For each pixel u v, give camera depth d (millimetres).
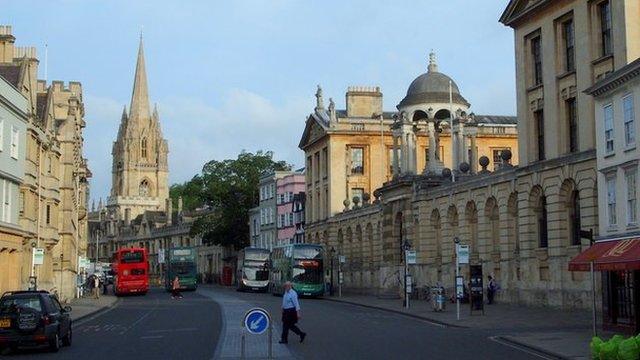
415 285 59094
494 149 86375
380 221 69312
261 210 113938
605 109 32344
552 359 21156
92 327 36125
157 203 194000
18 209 46656
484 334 29484
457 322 35344
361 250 76500
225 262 133750
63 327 26219
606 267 27516
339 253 83375
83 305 56406
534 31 45125
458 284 37469
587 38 40031
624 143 30531
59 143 60875
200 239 151125
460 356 21875
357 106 91750
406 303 48438
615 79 30672
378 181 85812
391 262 63812
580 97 40250
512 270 46156
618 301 29391
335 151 85812
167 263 96688
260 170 118375
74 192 70000
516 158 86688
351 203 85312
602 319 31453
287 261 72250
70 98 68125
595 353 12758
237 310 48906
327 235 86250
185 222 158750
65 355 23750
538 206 43719
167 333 31734
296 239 101250
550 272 41469
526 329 31391
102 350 25141
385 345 25406
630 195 30219
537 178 43000
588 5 40219
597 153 32938
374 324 35875
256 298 69062
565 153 41875
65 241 64312
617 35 37750
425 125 79375
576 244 40281
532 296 43375
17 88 46062
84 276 84750
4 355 24125
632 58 36906
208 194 116312
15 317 24062
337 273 82812
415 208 59812
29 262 50312
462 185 52281
